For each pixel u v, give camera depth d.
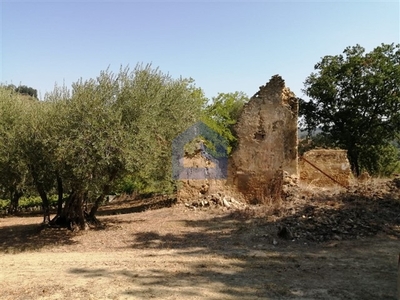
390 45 25.77
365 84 25.19
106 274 6.64
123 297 5.42
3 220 15.98
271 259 7.48
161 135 10.75
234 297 5.38
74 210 11.19
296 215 10.46
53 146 9.14
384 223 9.37
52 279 6.40
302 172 15.66
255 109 14.86
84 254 8.45
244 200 14.39
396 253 7.51
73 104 9.31
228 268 6.93
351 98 26.09
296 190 12.97
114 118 9.18
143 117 9.62
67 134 9.06
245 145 14.80
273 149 14.51
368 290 5.62
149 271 6.79
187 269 6.89
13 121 10.70
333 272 6.53
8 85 12.62
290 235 9.01
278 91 14.66
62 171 9.48
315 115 27.92
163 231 10.50
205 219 11.73
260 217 11.00
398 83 24.42
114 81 9.98
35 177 10.79
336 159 15.51
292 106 14.74
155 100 10.28
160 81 11.27
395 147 28.19
